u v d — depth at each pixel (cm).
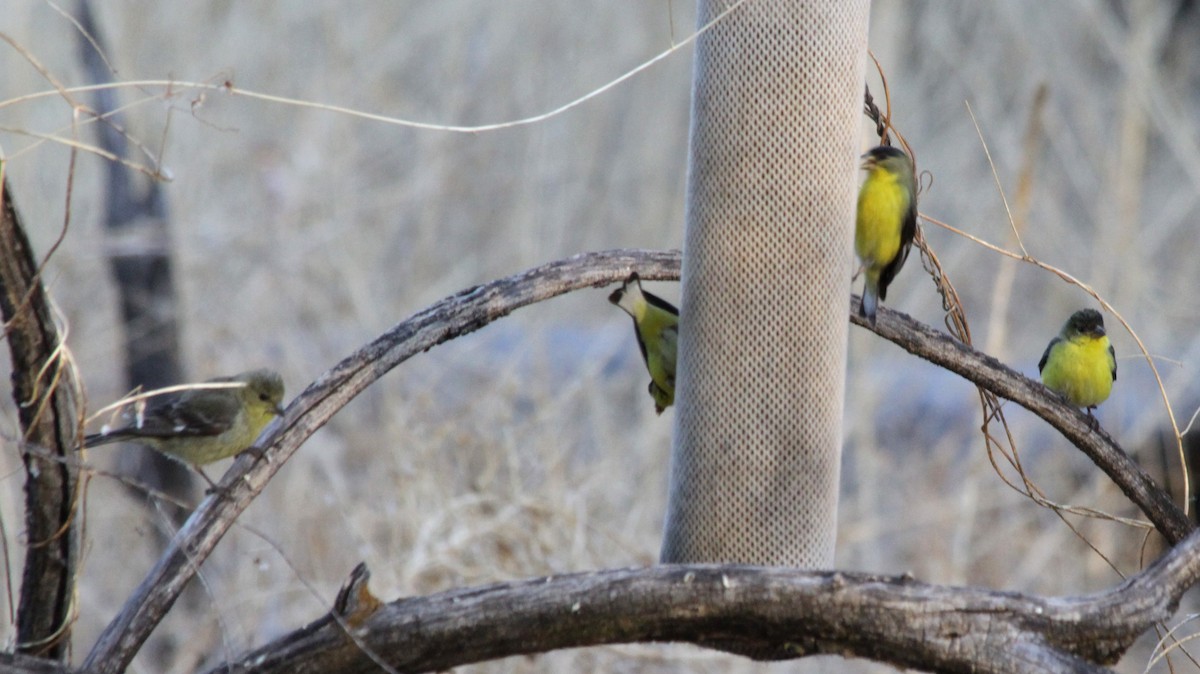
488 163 2198
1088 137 2214
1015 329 2089
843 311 717
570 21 2328
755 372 703
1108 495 1542
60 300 1631
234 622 1250
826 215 700
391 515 1212
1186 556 586
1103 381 950
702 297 711
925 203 2216
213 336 1694
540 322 1667
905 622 545
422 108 2303
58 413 615
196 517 640
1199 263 2178
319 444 1427
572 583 562
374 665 559
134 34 1928
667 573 561
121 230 1460
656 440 1522
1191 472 1524
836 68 694
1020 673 538
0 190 570
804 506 707
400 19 2339
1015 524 1545
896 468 1686
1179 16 2556
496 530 1185
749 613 555
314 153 1945
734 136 697
